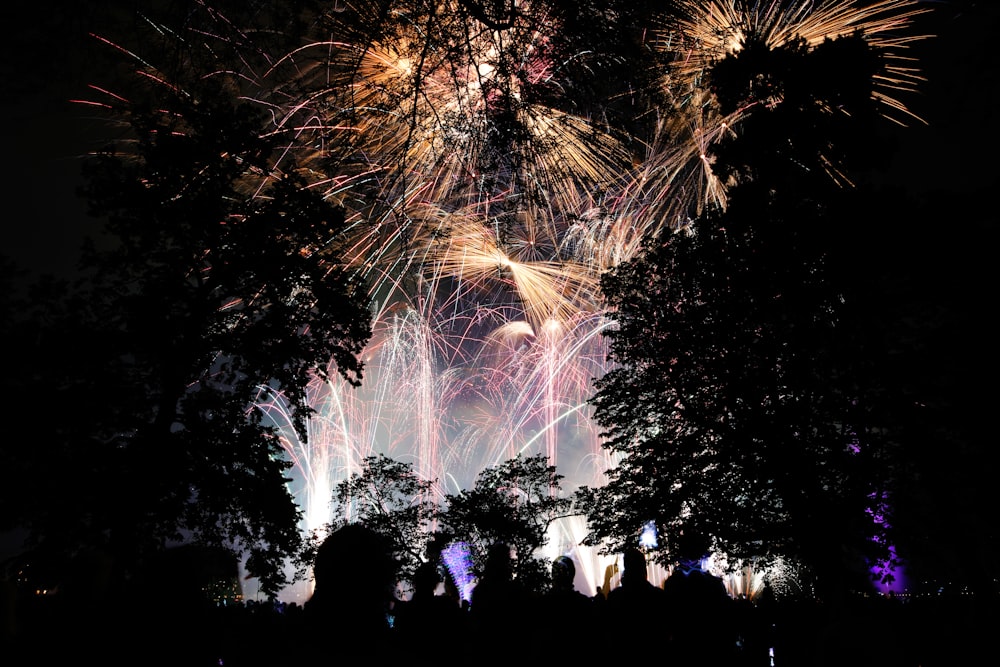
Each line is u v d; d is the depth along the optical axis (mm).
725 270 8570
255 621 5727
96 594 4012
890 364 7859
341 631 2045
